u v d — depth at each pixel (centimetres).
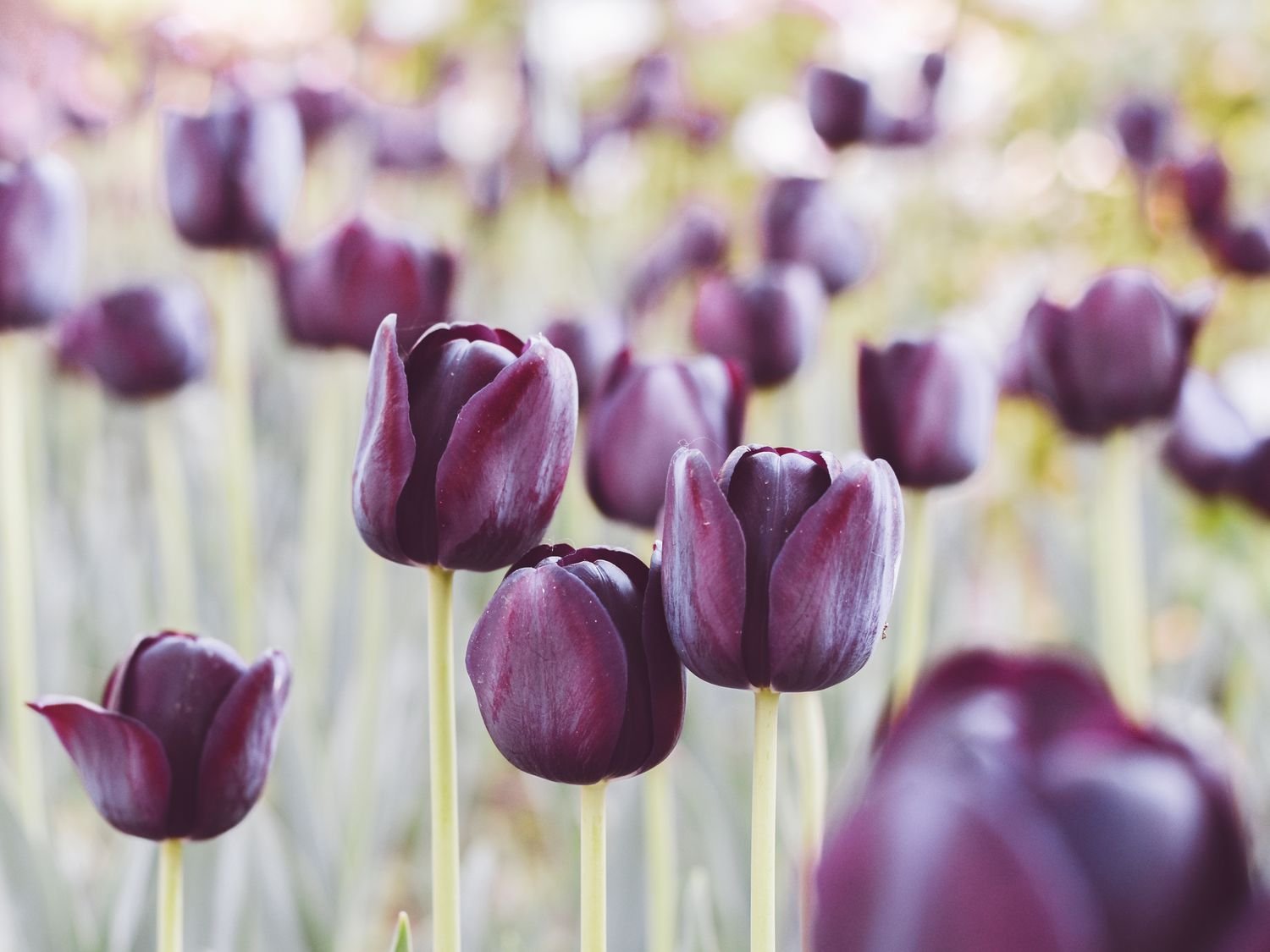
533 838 225
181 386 177
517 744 105
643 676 105
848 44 401
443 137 323
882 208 310
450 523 106
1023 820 91
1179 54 371
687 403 119
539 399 105
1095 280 135
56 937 137
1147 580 217
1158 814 93
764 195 186
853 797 94
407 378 107
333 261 145
